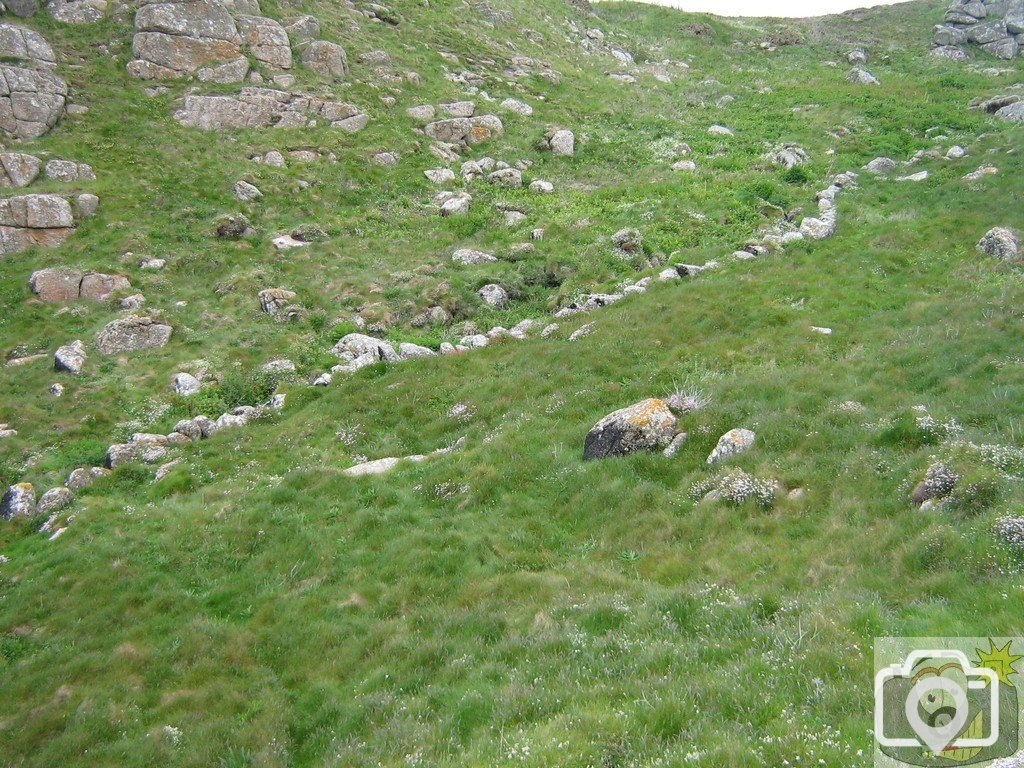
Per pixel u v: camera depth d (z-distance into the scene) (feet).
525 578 39.06
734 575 34.73
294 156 126.62
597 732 20.94
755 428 47.44
